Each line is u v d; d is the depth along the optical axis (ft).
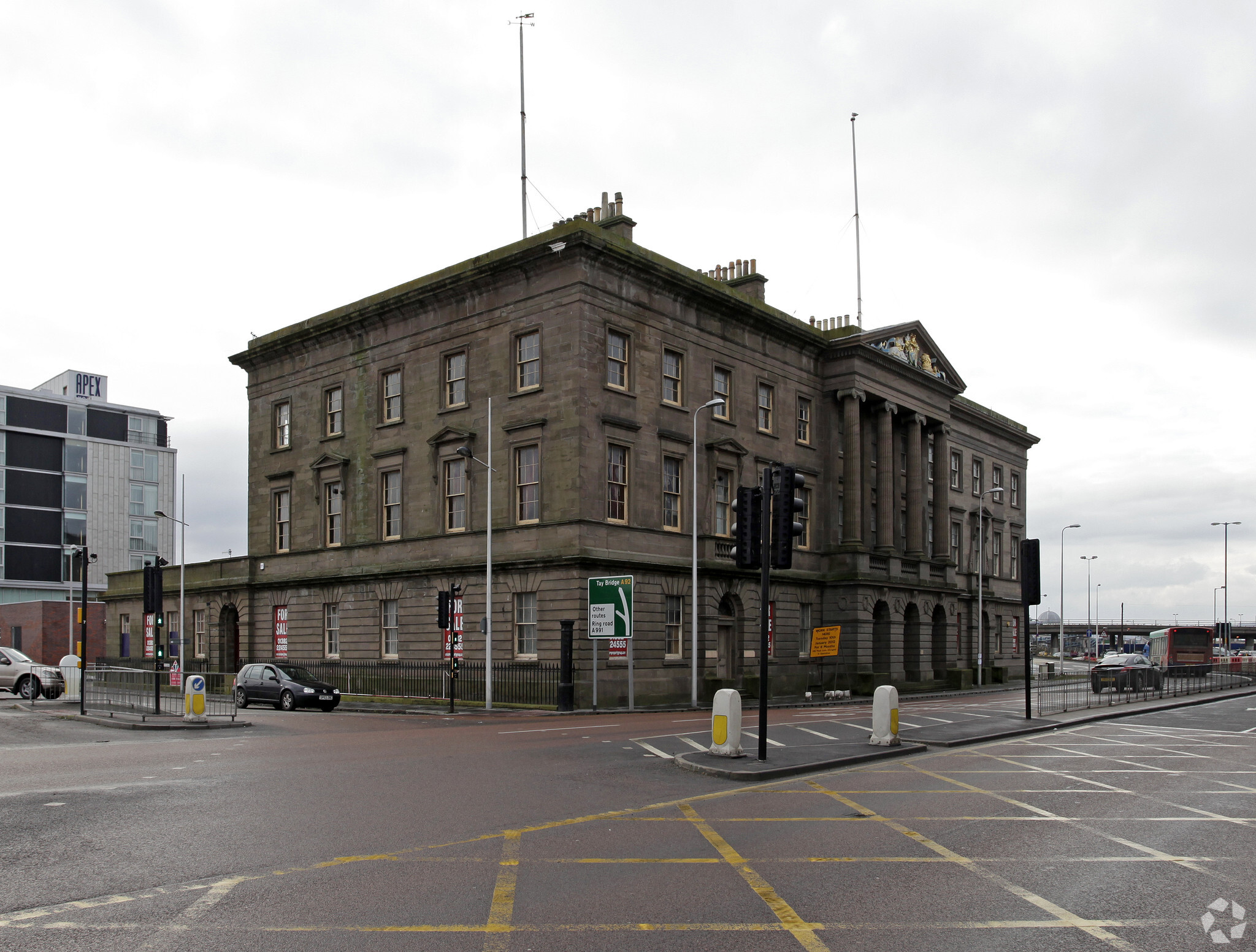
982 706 119.24
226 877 30.14
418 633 136.77
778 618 150.92
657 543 129.90
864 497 167.63
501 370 130.52
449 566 131.95
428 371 140.26
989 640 224.94
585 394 121.70
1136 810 43.80
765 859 32.99
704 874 30.91
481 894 28.35
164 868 31.19
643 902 27.66
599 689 118.73
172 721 83.97
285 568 160.15
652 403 131.54
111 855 32.94
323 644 152.05
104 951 23.45
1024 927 25.66
